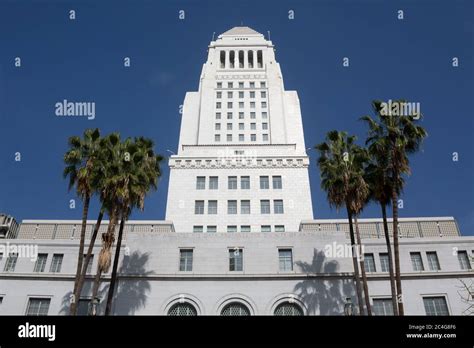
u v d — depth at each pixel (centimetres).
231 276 3547
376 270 3703
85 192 3152
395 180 3180
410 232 4588
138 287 3519
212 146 6838
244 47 9394
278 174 6419
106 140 3338
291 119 8556
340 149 3519
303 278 3550
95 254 3800
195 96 8775
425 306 3534
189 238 3778
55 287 3612
